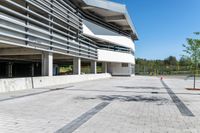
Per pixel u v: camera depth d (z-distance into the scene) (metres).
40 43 19.25
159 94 14.93
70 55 26.52
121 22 42.88
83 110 9.12
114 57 44.19
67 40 25.36
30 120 7.36
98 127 6.62
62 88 18.27
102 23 40.34
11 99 11.71
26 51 22.00
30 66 42.41
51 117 7.83
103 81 29.44
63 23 24.95
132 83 25.84
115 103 10.94
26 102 10.89
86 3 30.28
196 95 14.59
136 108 9.68
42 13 20.83
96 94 14.50
